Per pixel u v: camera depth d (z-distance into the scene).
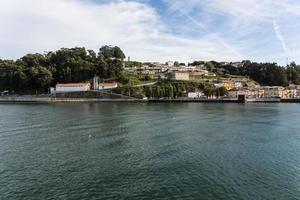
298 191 31.17
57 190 30.72
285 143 54.16
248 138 58.69
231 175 35.59
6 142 52.44
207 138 58.03
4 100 189.00
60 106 145.50
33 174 35.31
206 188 31.53
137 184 32.47
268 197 29.62
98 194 29.88
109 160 41.31
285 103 188.00
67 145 50.38
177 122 81.19
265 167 38.88
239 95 192.50
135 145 50.84
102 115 98.38
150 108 133.12
